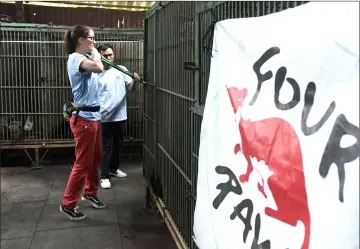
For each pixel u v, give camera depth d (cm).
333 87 96
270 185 121
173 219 289
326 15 100
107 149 423
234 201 144
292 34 112
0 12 568
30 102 489
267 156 122
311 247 101
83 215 342
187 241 248
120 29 504
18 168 499
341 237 91
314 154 102
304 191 105
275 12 130
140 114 521
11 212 357
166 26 299
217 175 157
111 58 413
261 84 127
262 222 126
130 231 318
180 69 260
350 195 90
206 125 168
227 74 150
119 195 402
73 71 317
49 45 483
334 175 95
